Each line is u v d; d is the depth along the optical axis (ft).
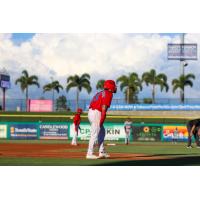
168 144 152.66
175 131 181.57
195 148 118.11
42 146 116.57
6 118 241.76
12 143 140.26
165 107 291.99
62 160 64.08
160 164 60.34
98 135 67.31
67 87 386.52
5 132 189.98
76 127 128.98
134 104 295.48
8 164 58.95
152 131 183.11
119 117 220.64
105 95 63.82
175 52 364.58
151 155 77.15
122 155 75.05
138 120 226.17
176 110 289.53
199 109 288.51
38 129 188.34
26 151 89.15
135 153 85.71
